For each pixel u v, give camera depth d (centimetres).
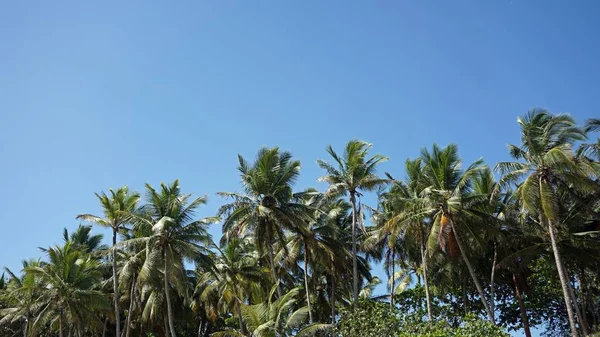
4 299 4222
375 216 3834
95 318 3841
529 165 3028
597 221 3469
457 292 4097
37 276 3741
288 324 2547
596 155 3189
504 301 4084
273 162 3497
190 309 4547
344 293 4647
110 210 3756
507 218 3531
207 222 3409
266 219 3441
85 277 3759
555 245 2920
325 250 3681
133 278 3847
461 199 3188
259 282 3919
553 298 4022
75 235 4844
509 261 3384
